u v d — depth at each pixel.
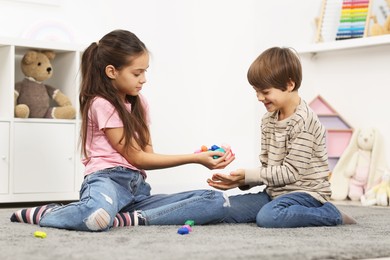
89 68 2.03
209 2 3.74
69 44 3.15
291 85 2.01
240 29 3.57
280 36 3.61
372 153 3.42
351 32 3.64
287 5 3.65
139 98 2.08
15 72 3.29
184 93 3.76
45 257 1.30
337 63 3.74
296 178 2.01
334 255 1.36
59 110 3.11
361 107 3.63
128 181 1.97
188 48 3.78
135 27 3.62
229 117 3.62
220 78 3.67
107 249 1.41
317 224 1.94
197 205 1.93
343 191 3.43
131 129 1.97
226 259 1.28
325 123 3.65
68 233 1.70
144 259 1.27
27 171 2.99
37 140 3.02
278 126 2.03
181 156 1.97
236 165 3.58
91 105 1.99
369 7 3.58
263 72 2.00
